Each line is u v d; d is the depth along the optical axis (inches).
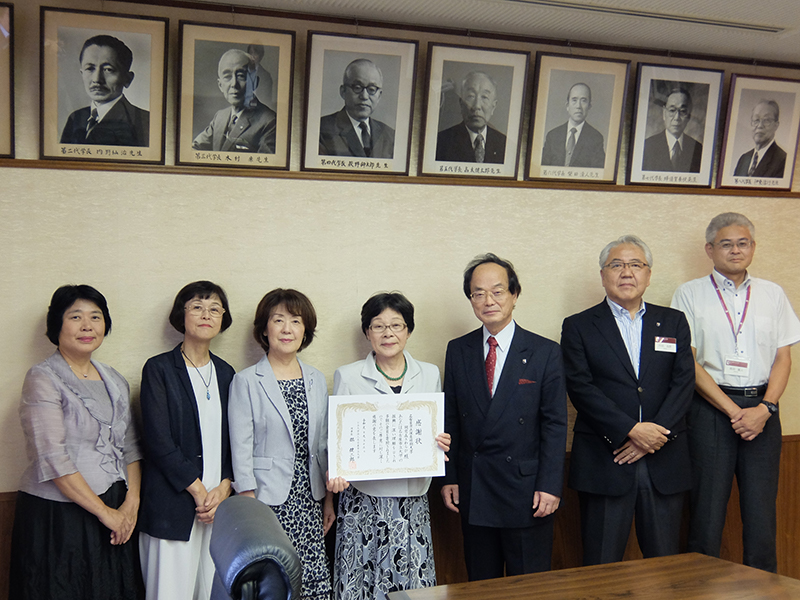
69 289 101.9
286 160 121.3
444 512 128.0
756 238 147.8
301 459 106.3
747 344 127.6
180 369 105.4
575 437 119.9
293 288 123.9
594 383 118.1
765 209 148.0
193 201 118.6
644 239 141.9
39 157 111.4
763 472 125.1
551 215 136.7
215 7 118.1
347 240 126.2
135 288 116.6
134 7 115.0
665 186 142.0
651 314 119.4
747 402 126.0
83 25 110.2
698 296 131.8
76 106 111.7
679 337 117.6
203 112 116.7
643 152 139.5
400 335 107.3
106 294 115.5
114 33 111.6
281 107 119.8
